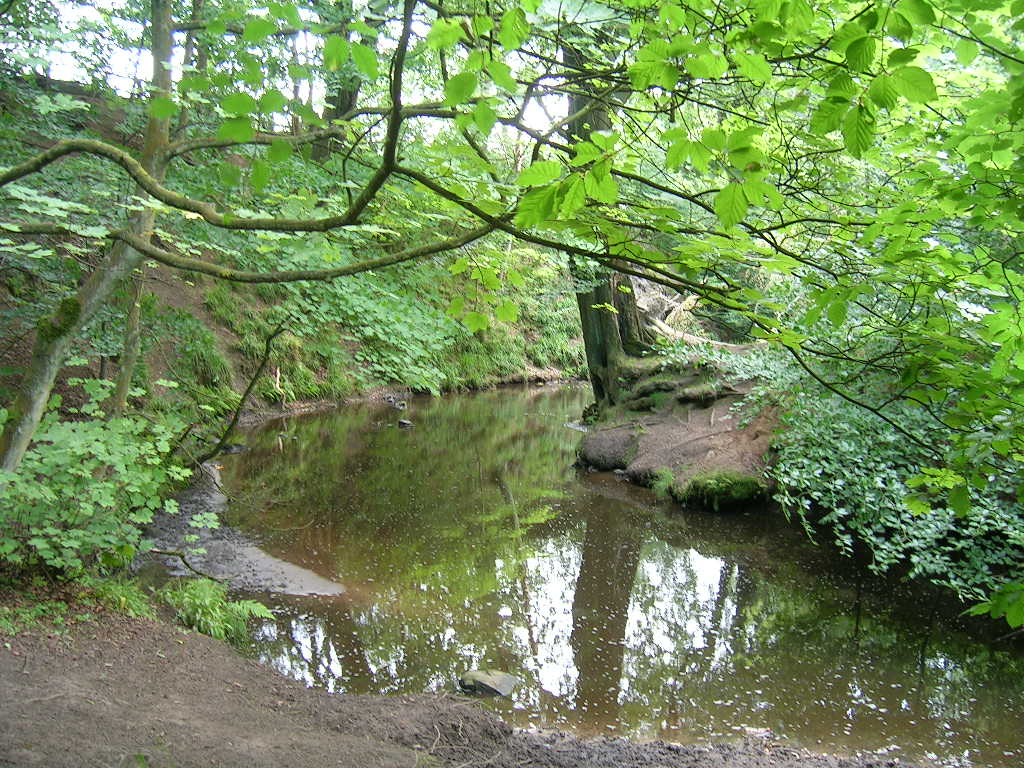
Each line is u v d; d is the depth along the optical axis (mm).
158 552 7852
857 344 3766
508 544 9930
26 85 7566
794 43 2830
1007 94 2770
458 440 16328
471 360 23922
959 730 6004
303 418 16672
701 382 14484
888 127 4469
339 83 7344
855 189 5047
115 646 5430
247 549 8711
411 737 5023
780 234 4012
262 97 2309
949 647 7594
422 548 9516
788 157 3889
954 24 2812
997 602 2836
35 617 5445
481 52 2150
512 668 6637
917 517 8109
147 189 3025
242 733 4535
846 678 6828
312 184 6473
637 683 6523
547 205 2096
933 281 3109
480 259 3793
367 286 7086
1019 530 7379
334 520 10234
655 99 3357
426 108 3197
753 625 7918
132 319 7961
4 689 4355
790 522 11312
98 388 6273
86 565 6418
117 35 6938
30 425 5539
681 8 2502
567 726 5777
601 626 7656
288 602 7555
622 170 3062
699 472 12242
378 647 6809
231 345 15914
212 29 2391
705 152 2107
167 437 6461
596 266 9594
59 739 3906
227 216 2832
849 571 9570
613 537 10523
